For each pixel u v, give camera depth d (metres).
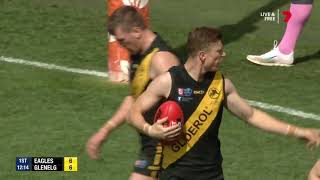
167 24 41.25
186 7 44.97
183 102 15.29
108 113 27.66
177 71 15.27
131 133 25.58
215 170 15.95
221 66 34.28
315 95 30.30
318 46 37.84
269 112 28.19
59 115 27.38
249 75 33.00
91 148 17.62
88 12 43.09
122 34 16.28
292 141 25.03
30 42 37.41
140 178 17.22
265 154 24.06
